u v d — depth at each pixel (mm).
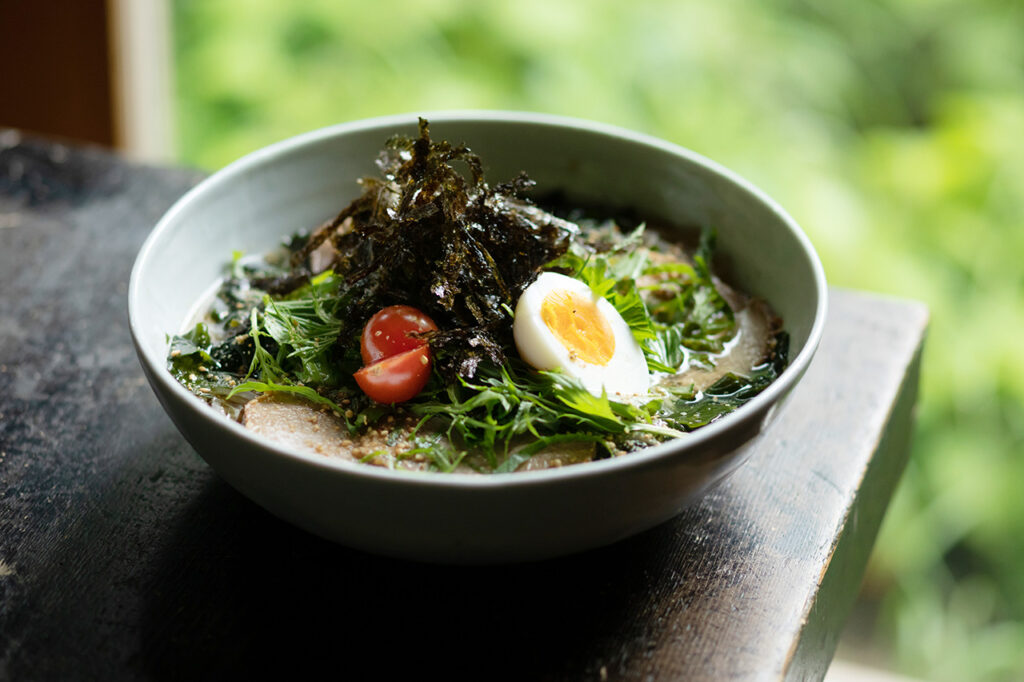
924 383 915
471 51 977
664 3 996
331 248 563
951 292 938
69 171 676
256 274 558
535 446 469
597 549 473
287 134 960
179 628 444
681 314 546
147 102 973
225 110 983
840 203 929
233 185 550
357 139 576
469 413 480
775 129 994
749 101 1013
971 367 908
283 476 419
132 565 464
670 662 438
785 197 929
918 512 919
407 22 967
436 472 463
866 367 567
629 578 463
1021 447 927
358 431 480
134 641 440
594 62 966
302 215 578
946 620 922
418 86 954
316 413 488
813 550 477
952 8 1011
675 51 984
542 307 497
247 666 434
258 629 444
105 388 539
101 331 570
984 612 927
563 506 415
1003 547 941
